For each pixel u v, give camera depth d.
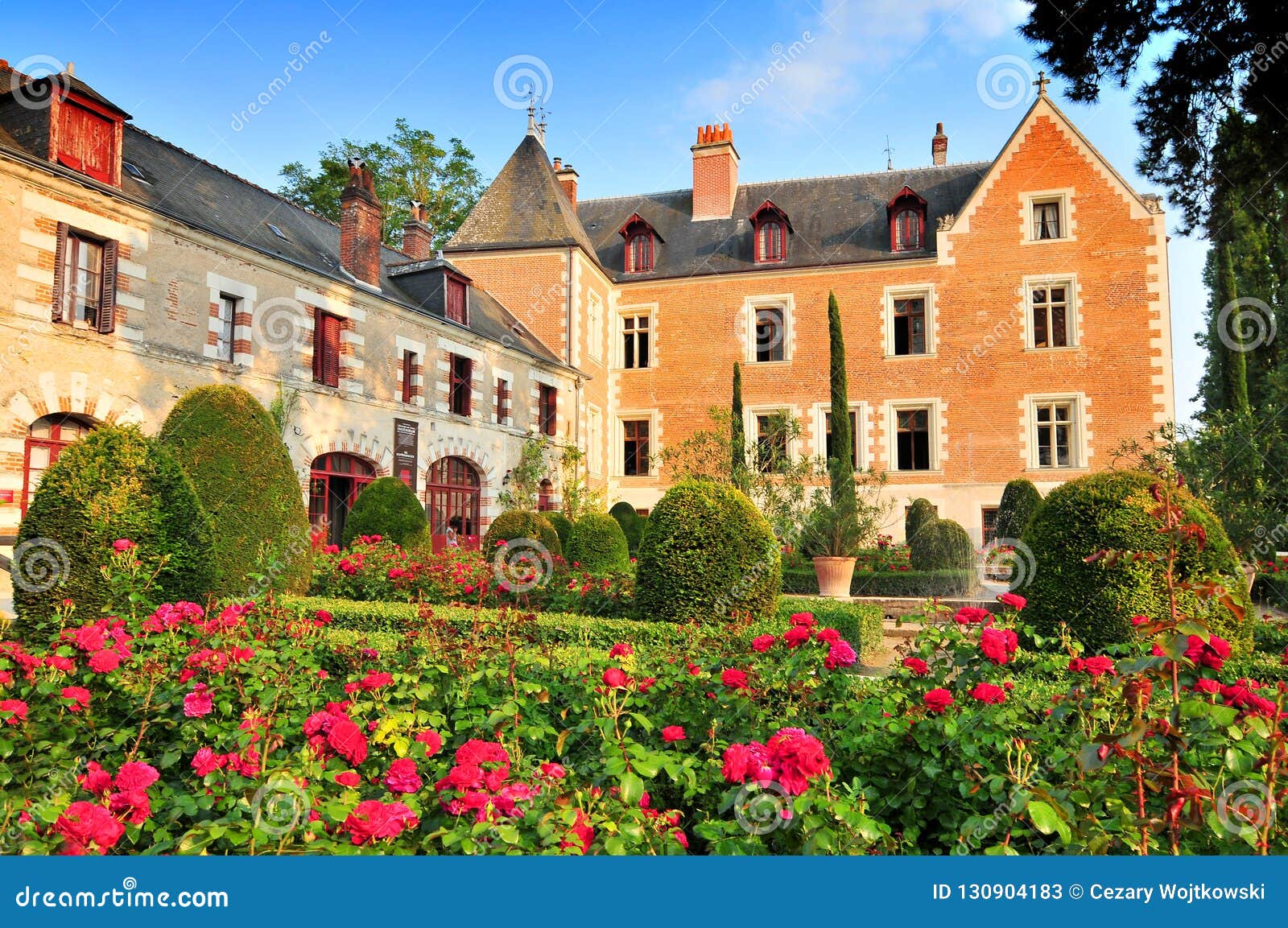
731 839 2.54
